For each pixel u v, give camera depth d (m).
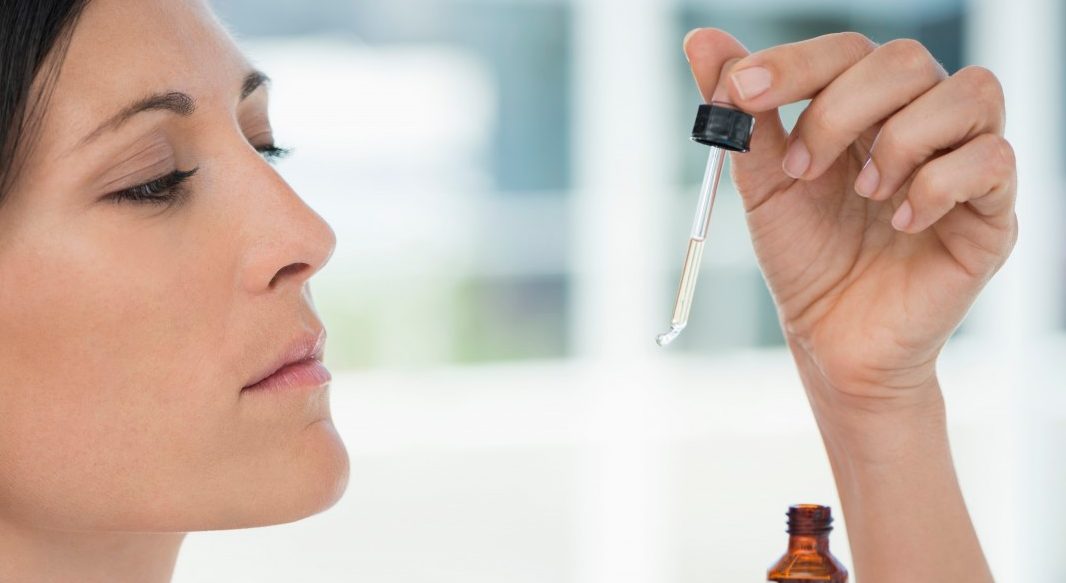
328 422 0.84
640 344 4.64
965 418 4.27
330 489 0.82
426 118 4.45
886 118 0.88
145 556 0.90
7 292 0.74
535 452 4.29
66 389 0.75
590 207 4.59
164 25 0.78
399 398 4.56
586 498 3.86
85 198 0.74
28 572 0.83
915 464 0.93
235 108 0.82
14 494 0.78
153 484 0.77
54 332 0.74
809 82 0.77
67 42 0.73
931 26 4.54
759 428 4.49
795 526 0.77
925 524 0.93
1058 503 3.63
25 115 0.72
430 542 3.49
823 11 4.56
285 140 4.33
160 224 0.76
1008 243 0.85
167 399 0.76
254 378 0.79
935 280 0.88
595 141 4.57
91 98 0.74
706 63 0.80
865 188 0.80
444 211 4.51
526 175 4.55
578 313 4.63
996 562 3.35
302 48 4.32
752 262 4.66
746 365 4.70
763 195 0.94
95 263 0.74
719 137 0.76
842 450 0.96
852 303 0.93
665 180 4.61
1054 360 4.43
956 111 0.77
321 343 0.85
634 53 4.53
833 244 0.93
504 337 4.62
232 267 0.78
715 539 3.50
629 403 4.62
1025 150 4.42
